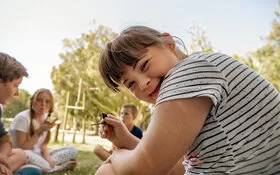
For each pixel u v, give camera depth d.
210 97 0.79
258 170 0.91
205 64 0.85
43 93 3.55
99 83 9.88
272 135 0.87
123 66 0.94
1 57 2.15
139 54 0.92
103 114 1.24
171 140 0.79
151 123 0.83
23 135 3.38
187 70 0.84
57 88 11.94
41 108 3.48
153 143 0.80
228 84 0.84
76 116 10.57
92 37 10.56
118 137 1.20
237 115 0.84
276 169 0.93
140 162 0.82
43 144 3.59
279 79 8.85
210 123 0.84
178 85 0.82
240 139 0.84
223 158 0.86
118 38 0.97
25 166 2.79
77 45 11.39
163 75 0.93
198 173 0.92
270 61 9.05
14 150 2.78
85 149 6.54
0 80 2.09
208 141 0.85
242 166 0.88
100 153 3.45
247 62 9.23
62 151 3.74
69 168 3.65
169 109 0.80
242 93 0.85
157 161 0.80
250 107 0.85
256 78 0.88
